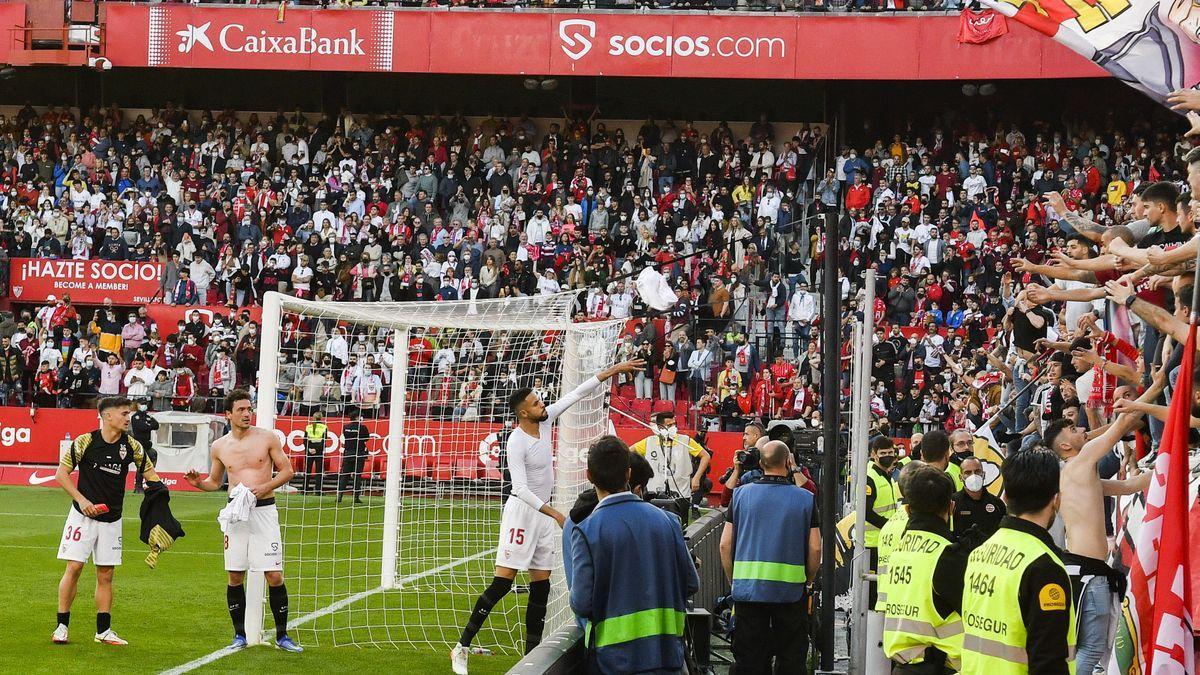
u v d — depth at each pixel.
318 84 51.38
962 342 34.91
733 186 45.44
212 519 29.92
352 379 34.25
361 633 16.72
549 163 46.62
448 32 46.28
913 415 33.44
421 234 44.09
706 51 45.03
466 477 27.48
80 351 40.22
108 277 43.75
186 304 42.50
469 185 45.94
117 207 45.56
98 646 15.25
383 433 33.53
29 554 23.22
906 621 9.36
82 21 46.50
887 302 38.22
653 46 45.25
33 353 40.78
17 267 43.97
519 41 45.94
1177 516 6.48
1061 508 9.11
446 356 27.78
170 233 44.59
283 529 27.30
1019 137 44.22
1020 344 16.91
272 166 47.66
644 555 9.13
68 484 15.24
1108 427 9.99
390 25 46.38
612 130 49.34
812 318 37.25
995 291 38.44
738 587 12.52
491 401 24.19
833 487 14.27
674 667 9.19
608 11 45.75
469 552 24.69
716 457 34.38
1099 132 46.12
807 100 49.38
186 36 46.47
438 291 41.88
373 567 22.80
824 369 14.36
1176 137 43.41
